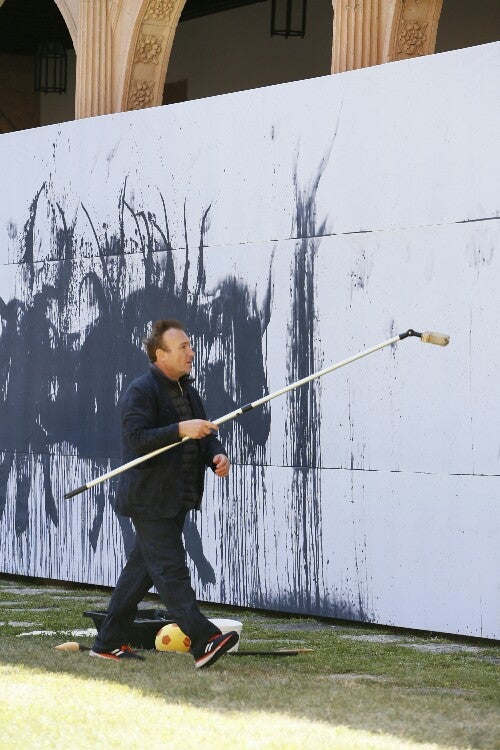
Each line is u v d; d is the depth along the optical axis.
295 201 11.17
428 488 10.09
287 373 11.20
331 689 7.06
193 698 6.64
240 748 5.48
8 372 13.84
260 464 11.38
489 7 18.78
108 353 12.76
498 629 9.59
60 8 15.16
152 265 12.39
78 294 13.11
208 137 11.92
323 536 10.87
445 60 10.06
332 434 10.81
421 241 10.20
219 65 21.98
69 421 13.15
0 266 13.98
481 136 9.83
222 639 7.67
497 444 9.66
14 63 24.69
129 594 8.12
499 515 9.61
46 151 13.50
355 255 10.68
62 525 13.20
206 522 11.83
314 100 11.03
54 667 7.57
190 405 8.30
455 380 9.93
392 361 10.37
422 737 5.81
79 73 14.80
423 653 9.14
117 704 6.42
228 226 11.72
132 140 12.62
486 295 9.76
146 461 7.96
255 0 21.17
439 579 9.99
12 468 13.77
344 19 12.09
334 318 10.83
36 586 13.50
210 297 11.85
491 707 6.75
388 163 10.46
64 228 13.28
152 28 14.50
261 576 11.37
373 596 10.46
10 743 5.56
